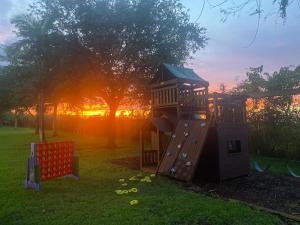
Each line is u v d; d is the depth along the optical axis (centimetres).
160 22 1489
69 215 516
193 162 788
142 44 1463
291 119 1209
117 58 1504
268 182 789
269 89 1327
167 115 1048
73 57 1391
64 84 1440
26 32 1528
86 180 816
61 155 814
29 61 1638
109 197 631
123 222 477
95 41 1411
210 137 830
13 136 2669
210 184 771
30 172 728
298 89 941
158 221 479
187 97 973
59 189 712
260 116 1318
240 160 862
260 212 525
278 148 1249
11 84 1992
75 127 3231
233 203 577
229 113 857
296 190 699
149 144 1852
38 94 1752
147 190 691
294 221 486
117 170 972
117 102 1688
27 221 489
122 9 1388
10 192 680
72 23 1412
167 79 1094
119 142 2025
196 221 479
